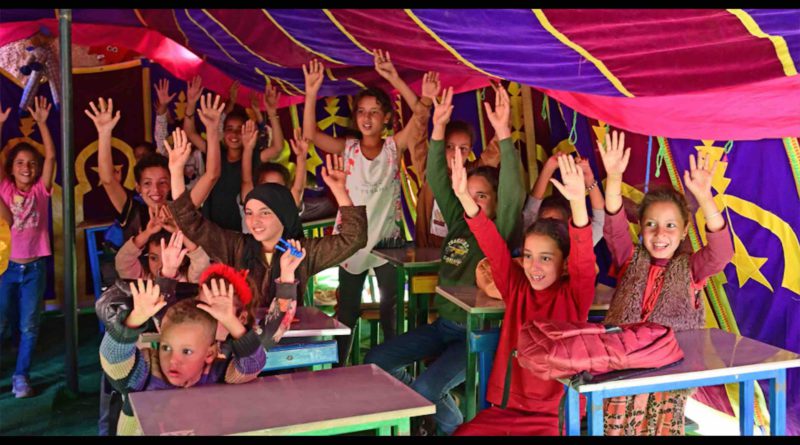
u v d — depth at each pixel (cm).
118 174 771
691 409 480
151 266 486
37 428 470
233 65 669
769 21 246
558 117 562
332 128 862
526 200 507
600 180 527
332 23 413
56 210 769
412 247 582
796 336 398
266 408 270
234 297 312
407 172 783
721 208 430
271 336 306
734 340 331
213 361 302
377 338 606
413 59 421
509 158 430
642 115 423
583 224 349
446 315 443
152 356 302
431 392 416
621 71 314
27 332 537
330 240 421
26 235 545
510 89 591
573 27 285
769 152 401
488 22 307
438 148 468
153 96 804
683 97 385
